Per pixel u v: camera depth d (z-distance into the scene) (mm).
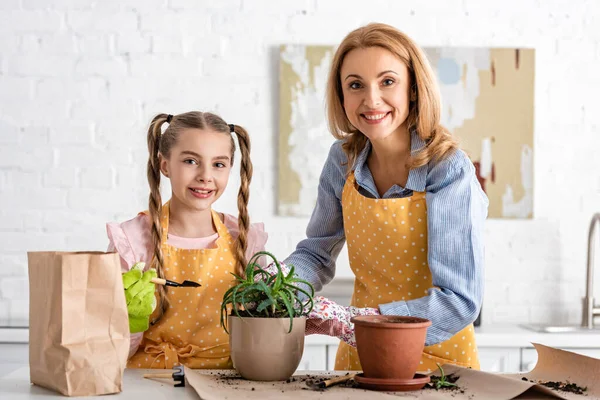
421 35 2846
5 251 2789
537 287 2844
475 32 2852
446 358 1544
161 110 2830
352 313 1296
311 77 2822
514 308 2842
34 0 2816
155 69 2828
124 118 2824
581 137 2871
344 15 2842
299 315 1252
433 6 2846
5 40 2812
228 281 1519
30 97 2812
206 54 2834
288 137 2822
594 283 2854
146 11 2830
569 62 2861
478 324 2652
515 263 2844
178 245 1547
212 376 1271
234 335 1222
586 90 2867
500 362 2463
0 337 2447
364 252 1553
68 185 2812
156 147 1579
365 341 1134
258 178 2832
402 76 1431
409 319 1183
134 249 1517
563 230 2857
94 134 2820
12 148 2803
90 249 2811
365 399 1054
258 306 1219
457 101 2832
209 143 1498
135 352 1461
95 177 2818
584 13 2861
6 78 2809
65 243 2807
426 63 1457
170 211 1584
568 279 2848
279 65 2826
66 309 1110
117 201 2820
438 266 1374
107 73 2824
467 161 1463
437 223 1396
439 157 1464
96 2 2824
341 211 1640
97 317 1128
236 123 2838
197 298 1489
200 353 1464
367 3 2844
